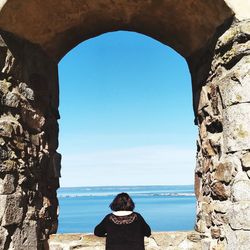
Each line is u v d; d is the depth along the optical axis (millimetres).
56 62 5137
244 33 3480
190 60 4887
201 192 4531
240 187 3350
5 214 3678
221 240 3721
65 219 34156
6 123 3816
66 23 4551
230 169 3510
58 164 5117
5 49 3955
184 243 4695
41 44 4605
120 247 3352
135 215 3486
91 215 40062
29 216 4137
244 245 3256
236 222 3342
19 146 4031
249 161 3311
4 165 3738
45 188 4699
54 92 5047
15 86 4098
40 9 4082
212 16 3859
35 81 4516
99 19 4766
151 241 4711
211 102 4082
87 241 4715
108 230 3426
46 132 4777
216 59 3945
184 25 4414
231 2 3572
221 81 3723
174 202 71188
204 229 4297
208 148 4160
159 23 4715
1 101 3832
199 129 4582
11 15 3893
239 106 3422
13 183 3863
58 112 5199
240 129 3396
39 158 4488
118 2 4422
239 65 3494
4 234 3674
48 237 4703
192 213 38594
